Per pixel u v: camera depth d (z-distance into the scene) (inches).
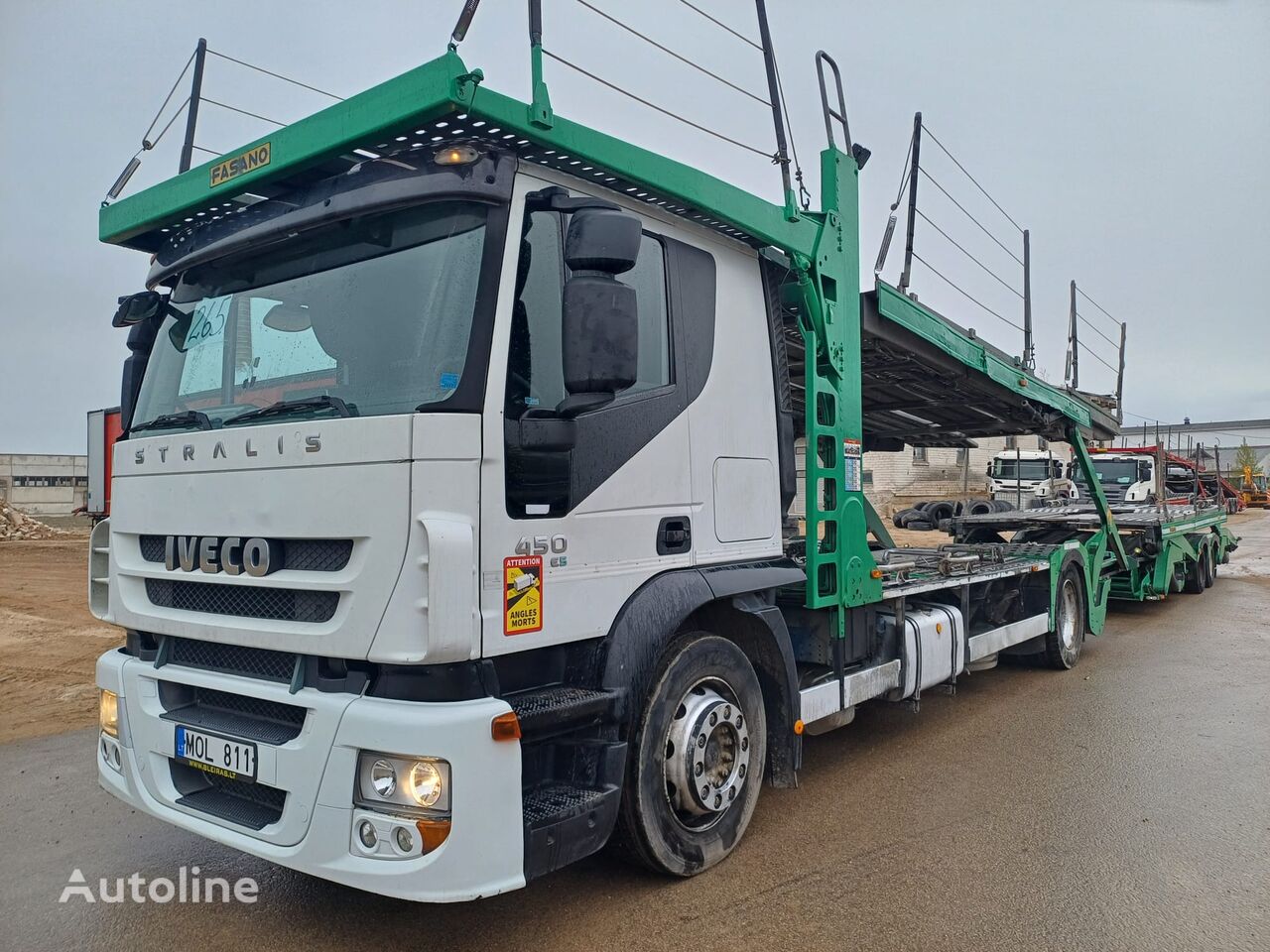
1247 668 342.0
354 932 140.9
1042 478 1055.0
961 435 404.8
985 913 145.1
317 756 117.3
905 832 179.8
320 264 135.8
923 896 151.1
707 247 167.2
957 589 266.8
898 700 229.6
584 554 134.0
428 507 113.9
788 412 185.5
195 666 140.6
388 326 125.7
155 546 147.6
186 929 142.8
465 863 110.6
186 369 153.1
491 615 119.3
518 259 126.0
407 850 111.4
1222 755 229.9
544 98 126.4
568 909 147.1
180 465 140.8
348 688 119.1
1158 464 515.2
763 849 171.2
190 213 153.0
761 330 179.5
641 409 146.1
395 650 113.1
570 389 120.4
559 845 123.6
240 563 129.6
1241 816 187.3
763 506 174.7
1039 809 192.2
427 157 124.7
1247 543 1012.5
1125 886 155.2
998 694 303.0
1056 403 369.7
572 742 137.1
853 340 210.4
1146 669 342.3
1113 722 263.6
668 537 150.5
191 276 156.9
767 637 175.5
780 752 179.2
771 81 183.0
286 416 129.6
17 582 586.6
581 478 134.1
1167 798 198.2
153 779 140.5
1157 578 485.1
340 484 119.0
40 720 273.9
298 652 122.6
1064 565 345.7
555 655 134.0
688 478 155.6
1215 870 161.5
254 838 124.6
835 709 199.2
